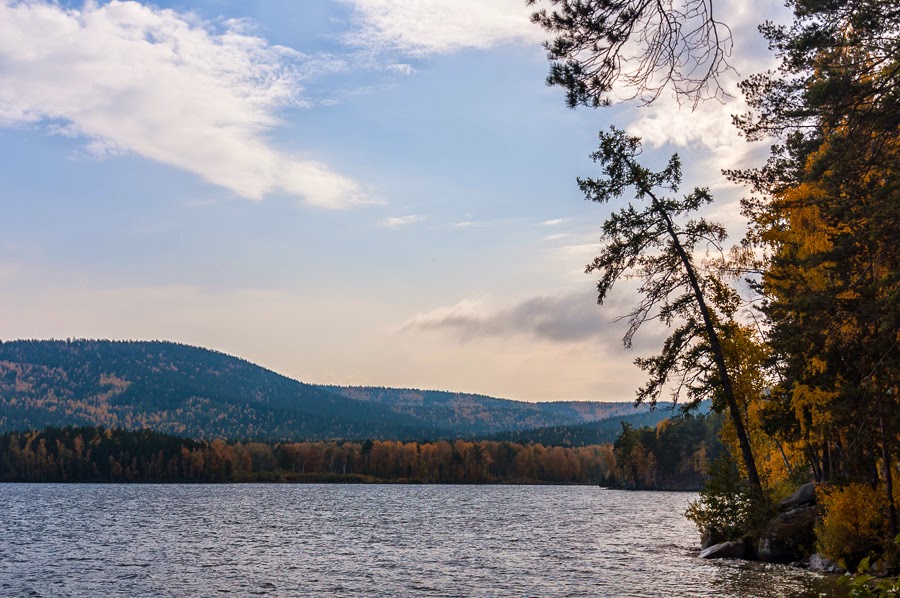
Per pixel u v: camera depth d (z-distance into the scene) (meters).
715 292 36.41
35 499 121.94
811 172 21.00
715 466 37.19
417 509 96.75
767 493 35.22
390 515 82.69
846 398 23.42
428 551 42.44
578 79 12.14
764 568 30.69
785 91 23.09
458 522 70.06
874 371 22.06
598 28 11.67
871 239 21.17
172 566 35.94
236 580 31.03
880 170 20.20
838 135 20.09
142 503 110.06
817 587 25.44
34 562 37.88
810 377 27.55
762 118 23.38
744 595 24.25
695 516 38.53
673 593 25.17
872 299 21.61
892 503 25.45
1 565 36.69
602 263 35.94
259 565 36.19
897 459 26.80
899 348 21.73
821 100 18.27
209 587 29.23
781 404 37.72
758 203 35.19
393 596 26.67
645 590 26.09
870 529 27.64
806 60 19.31
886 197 20.02
